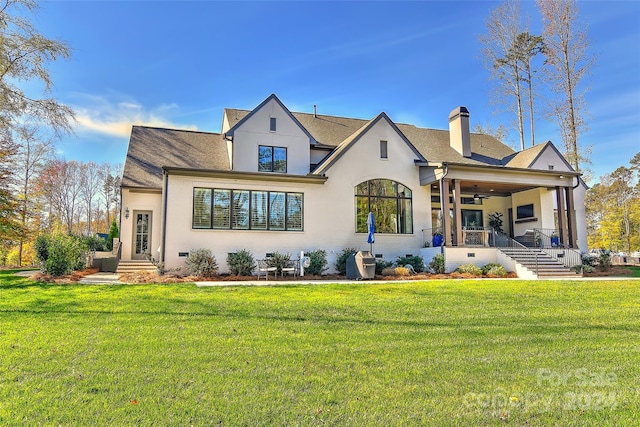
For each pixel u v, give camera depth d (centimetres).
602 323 784
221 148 2084
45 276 1328
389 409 392
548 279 1523
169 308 870
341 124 2306
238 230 1634
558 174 1984
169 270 1517
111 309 851
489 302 995
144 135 2066
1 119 1756
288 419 368
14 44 1738
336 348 602
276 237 1684
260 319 786
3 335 643
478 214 2320
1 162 1700
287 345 614
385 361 543
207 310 857
